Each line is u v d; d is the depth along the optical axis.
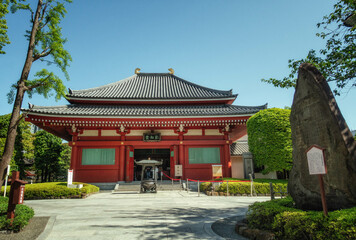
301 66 6.63
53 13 12.50
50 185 17.31
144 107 27.56
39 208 11.96
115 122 23.12
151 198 16.09
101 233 6.89
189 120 23.64
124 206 12.44
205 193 18.75
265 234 5.70
